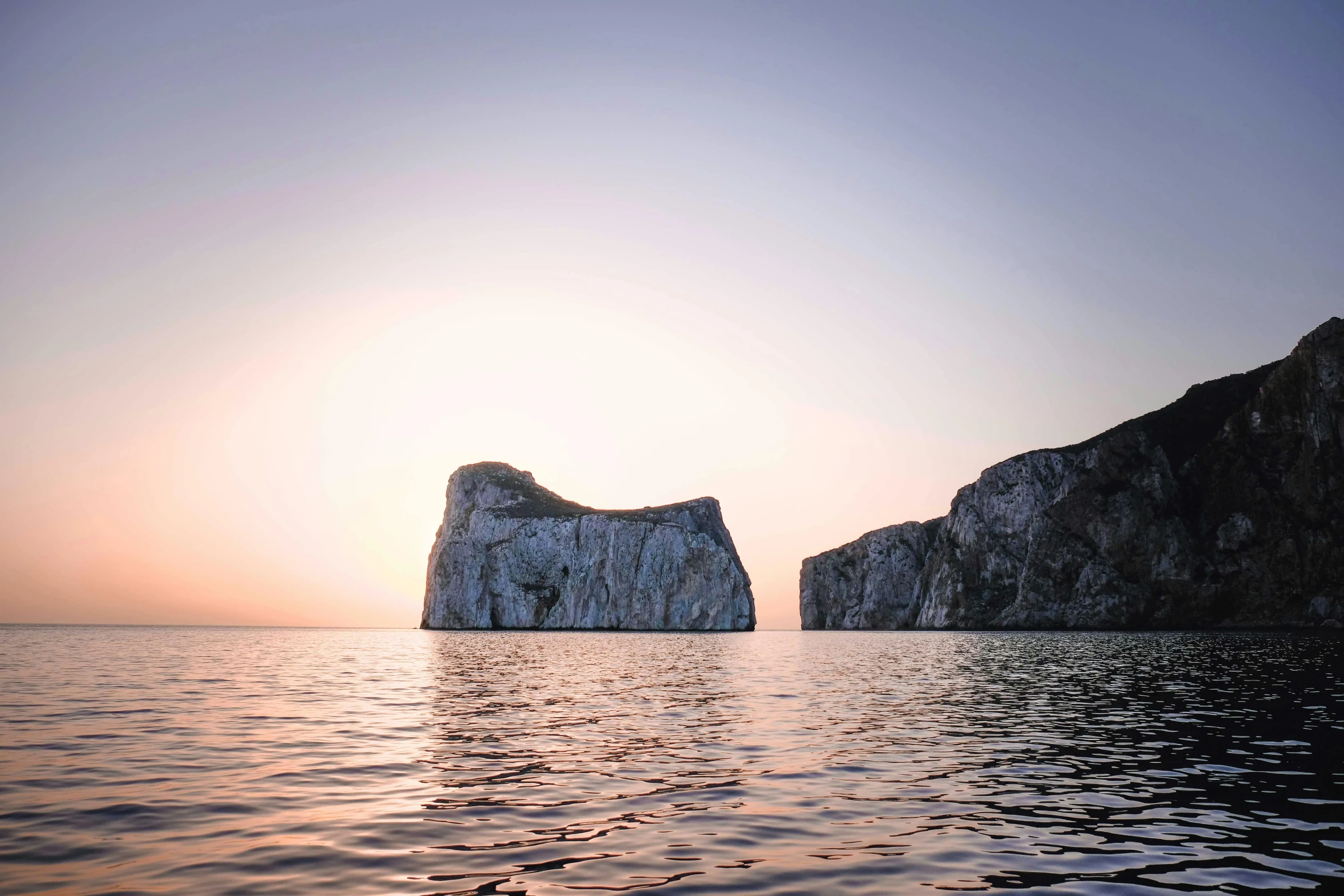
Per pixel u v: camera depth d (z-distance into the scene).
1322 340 140.75
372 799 17.16
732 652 87.81
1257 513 141.38
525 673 56.34
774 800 17.12
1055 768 20.66
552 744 24.59
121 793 17.66
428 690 42.69
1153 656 68.38
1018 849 13.55
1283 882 11.81
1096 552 151.25
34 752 22.61
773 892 11.42
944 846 13.73
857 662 68.38
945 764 21.17
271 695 39.03
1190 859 13.00
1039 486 170.50
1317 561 132.50
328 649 92.38
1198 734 26.23
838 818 15.59
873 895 11.30
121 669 55.12
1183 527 146.00
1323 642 90.31
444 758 22.22
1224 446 151.50
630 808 16.44
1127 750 23.33
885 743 24.89
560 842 13.97
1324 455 136.38
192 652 81.44
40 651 80.88
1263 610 135.38
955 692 41.28
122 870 12.41
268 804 16.72
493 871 12.33
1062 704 35.53
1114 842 13.94
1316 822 15.32
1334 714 30.88
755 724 29.27
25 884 11.77
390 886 11.69
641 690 43.28
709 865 12.69
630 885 11.71
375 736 26.09
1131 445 156.25
